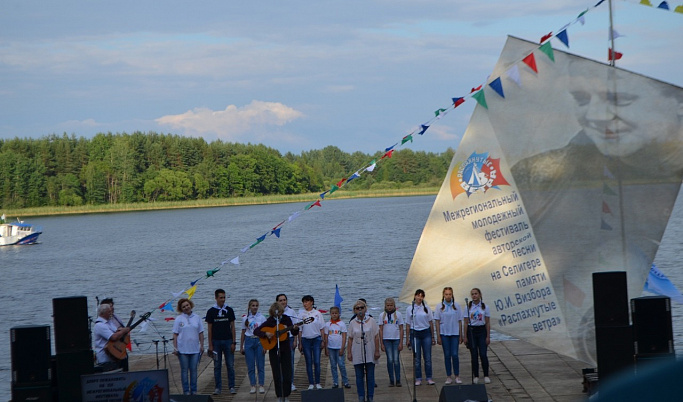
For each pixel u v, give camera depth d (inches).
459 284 612.4
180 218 5930.1
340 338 617.3
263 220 5147.6
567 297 592.4
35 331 481.1
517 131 597.3
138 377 479.5
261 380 615.8
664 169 576.4
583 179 589.3
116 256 2903.5
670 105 573.0
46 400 480.4
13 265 2701.8
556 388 576.4
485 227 607.2
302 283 1776.6
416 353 608.1
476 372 597.0
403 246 2721.5
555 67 587.5
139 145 7829.7
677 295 741.9
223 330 614.5
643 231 583.2
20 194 6914.4
